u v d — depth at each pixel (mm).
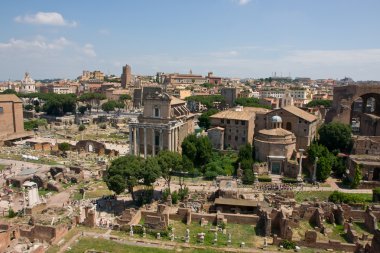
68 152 149875
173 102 140500
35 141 164875
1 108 176375
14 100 183250
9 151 151125
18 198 94000
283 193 93125
